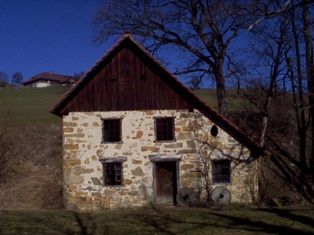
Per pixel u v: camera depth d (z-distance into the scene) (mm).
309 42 22500
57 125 37594
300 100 23188
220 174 21750
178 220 15695
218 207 20250
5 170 27719
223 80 28844
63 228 14188
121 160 21406
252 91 28172
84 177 21344
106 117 21578
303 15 21594
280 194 23266
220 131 21703
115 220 15734
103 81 21781
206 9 27922
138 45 21484
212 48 29234
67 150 21453
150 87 21734
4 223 14719
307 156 26109
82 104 21641
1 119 39188
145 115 21609
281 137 27469
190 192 21312
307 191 23453
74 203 21203
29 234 13086
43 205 22844
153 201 21234
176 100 21688
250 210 18094
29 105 51375
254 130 27172
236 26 24859
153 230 13945
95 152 21453
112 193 21312
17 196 24359
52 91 66938
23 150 31234
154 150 21500
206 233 13461
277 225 14609
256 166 21719
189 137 21594
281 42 22578
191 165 21484
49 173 28094
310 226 14406
